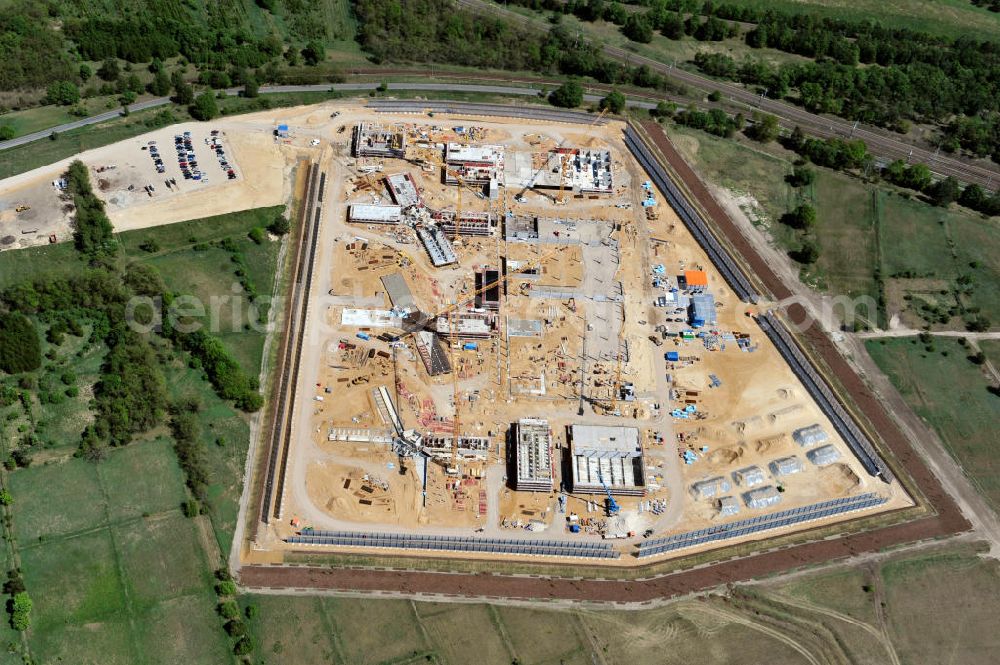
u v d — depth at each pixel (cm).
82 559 15725
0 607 15000
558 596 16125
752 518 17500
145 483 16775
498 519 17212
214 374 18325
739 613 16038
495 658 15188
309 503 17088
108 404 17462
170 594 15538
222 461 17388
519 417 18675
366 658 15075
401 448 17962
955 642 15762
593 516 17362
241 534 16525
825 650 15575
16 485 16425
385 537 16712
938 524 17500
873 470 18275
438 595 15950
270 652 15062
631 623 15800
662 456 18288
